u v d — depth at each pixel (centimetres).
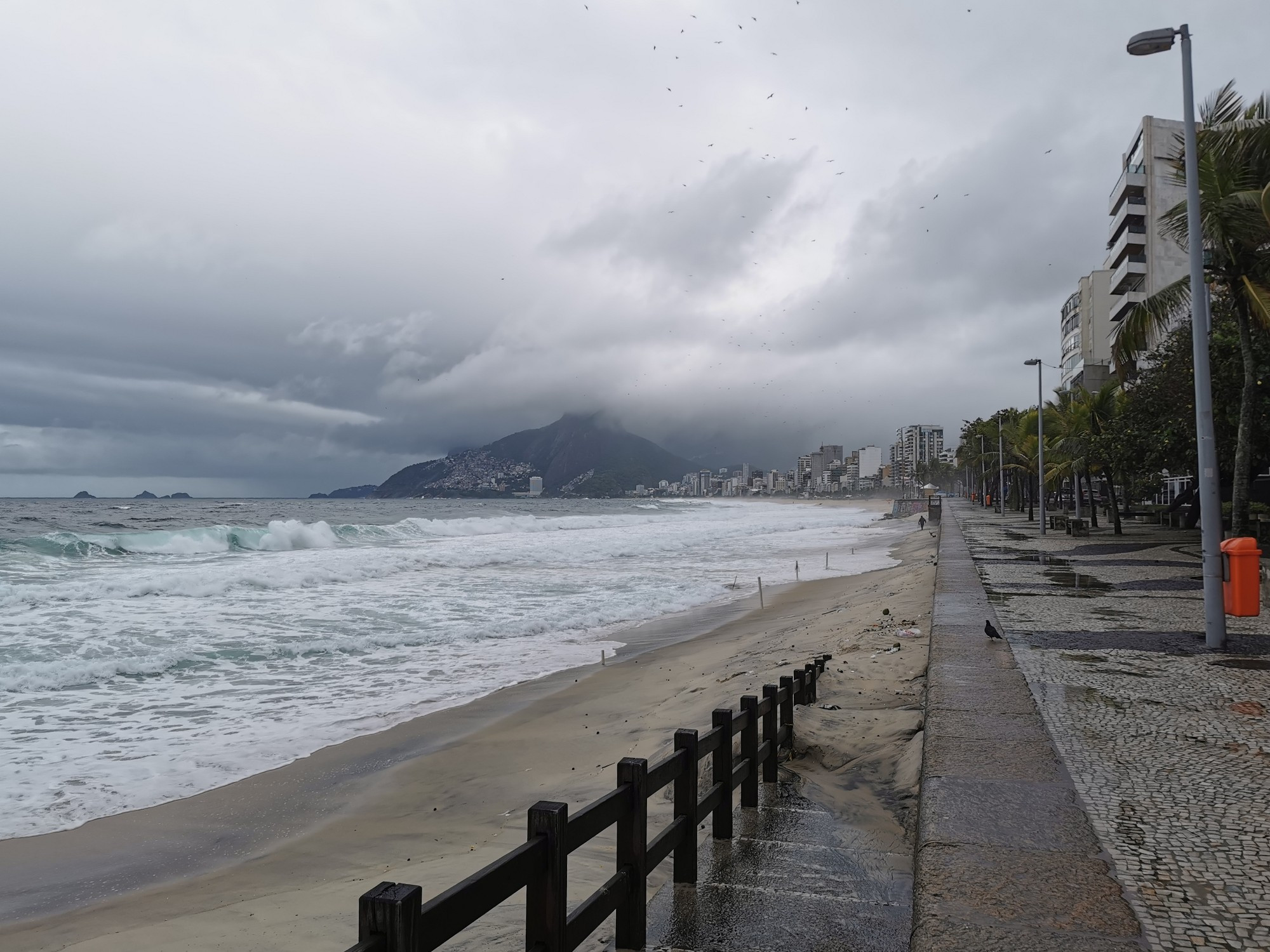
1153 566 2022
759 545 4431
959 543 3036
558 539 4362
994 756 531
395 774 853
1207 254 1764
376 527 4247
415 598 2114
